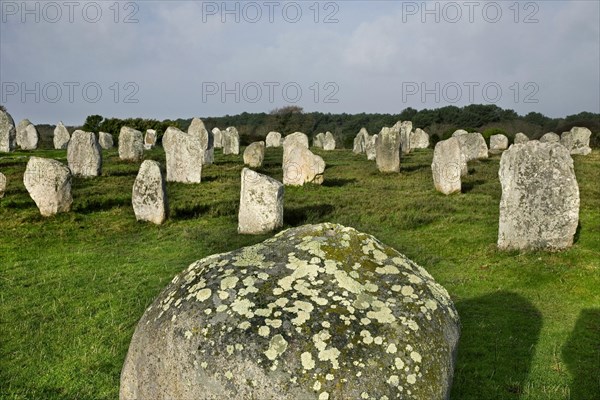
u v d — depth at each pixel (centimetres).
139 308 847
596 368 643
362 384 316
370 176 2491
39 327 775
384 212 1568
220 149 4178
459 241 1222
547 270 974
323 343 325
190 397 325
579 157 3102
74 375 634
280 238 414
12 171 2322
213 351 325
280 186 1356
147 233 1368
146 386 352
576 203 1063
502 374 632
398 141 2547
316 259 379
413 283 378
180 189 2034
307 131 7744
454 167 1880
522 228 1100
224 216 1555
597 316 799
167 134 2212
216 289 355
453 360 360
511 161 1109
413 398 321
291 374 314
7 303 871
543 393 589
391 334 339
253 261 380
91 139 2298
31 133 3581
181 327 341
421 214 1509
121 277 1010
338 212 1576
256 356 319
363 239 405
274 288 354
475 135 3180
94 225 1431
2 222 1409
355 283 365
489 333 746
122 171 2480
